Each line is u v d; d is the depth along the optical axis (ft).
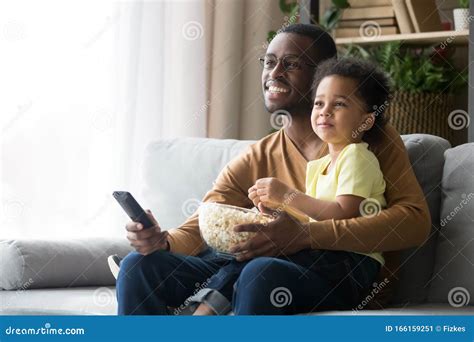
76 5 11.21
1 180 10.53
